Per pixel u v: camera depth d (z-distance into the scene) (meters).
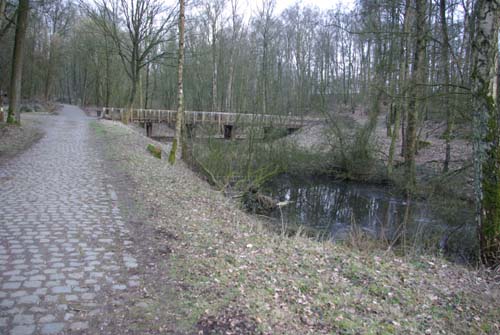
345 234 10.31
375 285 5.11
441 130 21.02
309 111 24.95
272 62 36.69
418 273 5.90
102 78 50.16
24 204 7.49
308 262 5.71
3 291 4.11
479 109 6.82
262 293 4.45
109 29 31.41
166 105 50.12
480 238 6.87
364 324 4.04
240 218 8.56
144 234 6.33
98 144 17.30
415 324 4.23
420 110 17.28
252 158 15.45
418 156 20.03
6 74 35.47
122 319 3.76
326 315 4.13
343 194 16.72
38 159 12.63
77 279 4.52
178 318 3.83
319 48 43.97
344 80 41.75
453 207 11.50
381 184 18.61
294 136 22.08
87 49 44.94
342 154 19.50
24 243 5.50
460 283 5.68
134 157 14.15
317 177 20.28
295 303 4.32
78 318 3.72
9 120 19.64
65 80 70.69
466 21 13.10
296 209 13.59
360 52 38.91
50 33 47.53
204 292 4.39
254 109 16.11
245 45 41.19
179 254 5.54
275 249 6.20
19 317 3.65
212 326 3.72
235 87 40.41
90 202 8.03
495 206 6.68
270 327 3.75
